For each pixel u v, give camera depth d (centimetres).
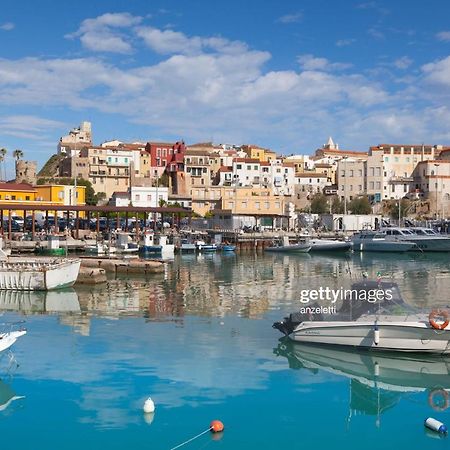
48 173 17850
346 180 16575
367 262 7619
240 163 15825
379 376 2395
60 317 3559
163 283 5231
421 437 1872
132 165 15662
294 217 12638
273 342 2898
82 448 1780
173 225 11706
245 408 2072
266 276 5888
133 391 2228
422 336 2573
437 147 18688
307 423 1961
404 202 15188
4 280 4553
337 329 2722
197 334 3088
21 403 2112
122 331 3159
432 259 8088
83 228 11525
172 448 1784
